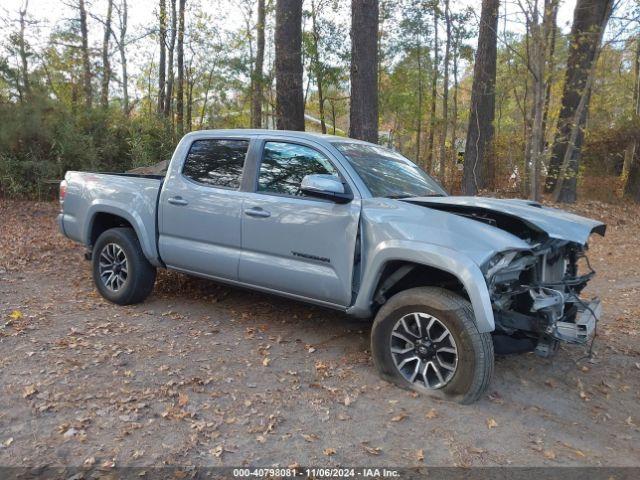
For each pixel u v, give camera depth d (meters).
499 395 4.01
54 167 12.46
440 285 4.15
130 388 3.85
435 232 3.80
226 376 4.13
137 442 3.19
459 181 17.47
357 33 10.41
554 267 4.28
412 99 19.45
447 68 19.34
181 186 5.22
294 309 5.71
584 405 3.98
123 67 20.53
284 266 4.54
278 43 12.61
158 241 5.41
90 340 4.70
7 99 12.90
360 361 4.46
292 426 3.46
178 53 17.95
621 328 5.73
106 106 15.55
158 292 6.19
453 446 3.29
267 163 4.81
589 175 16.98
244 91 17.00
